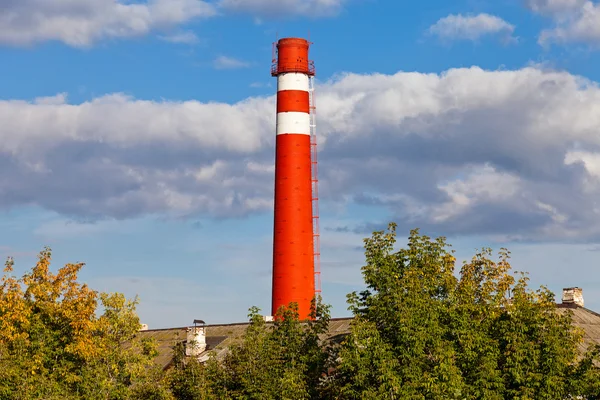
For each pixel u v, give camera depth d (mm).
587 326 87562
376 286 73062
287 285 118062
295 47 122562
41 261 84062
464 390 67000
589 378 68438
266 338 79938
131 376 81250
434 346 68688
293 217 119125
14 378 77562
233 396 78875
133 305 82938
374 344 68938
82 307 81000
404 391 66438
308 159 121188
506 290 74125
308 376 76438
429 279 72625
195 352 100000
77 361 81938
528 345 68438
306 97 122375
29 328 81688
